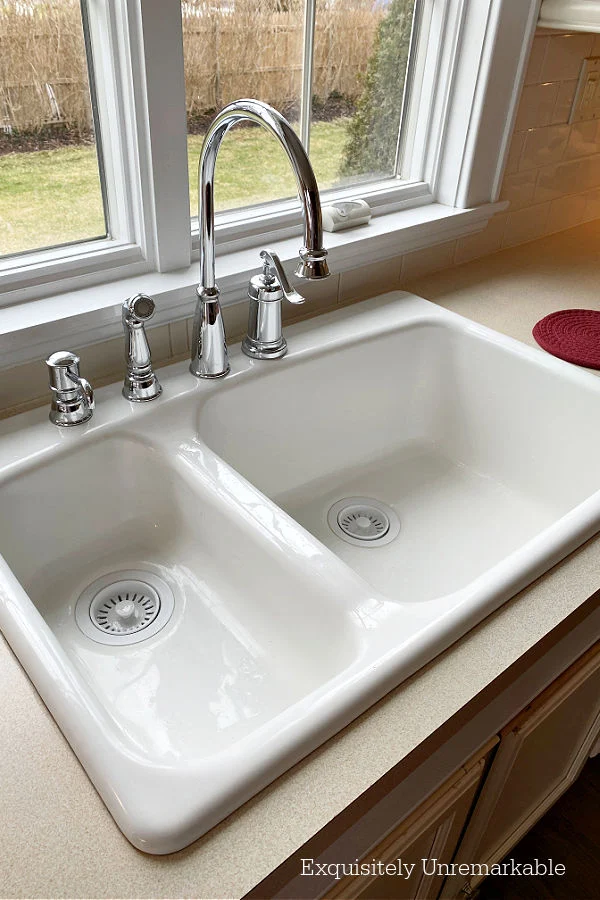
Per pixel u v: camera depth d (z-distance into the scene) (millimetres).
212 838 495
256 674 773
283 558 733
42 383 929
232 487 813
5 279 910
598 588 708
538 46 1271
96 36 874
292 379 1042
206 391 954
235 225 1118
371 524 1072
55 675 576
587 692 986
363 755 551
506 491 1135
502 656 635
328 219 1196
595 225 1658
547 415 1074
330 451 1150
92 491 887
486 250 1458
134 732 706
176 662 787
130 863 478
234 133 1076
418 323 1164
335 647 685
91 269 981
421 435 1245
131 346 891
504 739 831
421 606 669
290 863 494
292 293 838
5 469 799
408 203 1329
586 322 1182
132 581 883
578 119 1461
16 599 643
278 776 531
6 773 526
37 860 478
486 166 1320
